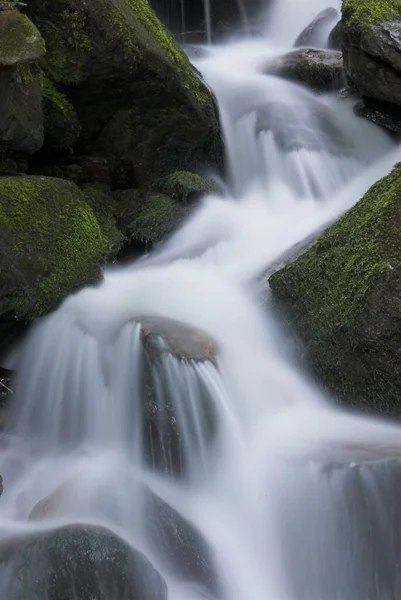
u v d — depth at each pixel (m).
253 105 8.30
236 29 12.76
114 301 5.26
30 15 6.23
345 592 3.92
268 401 4.70
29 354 5.00
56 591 3.37
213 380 4.45
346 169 7.75
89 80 6.51
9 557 3.46
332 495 3.97
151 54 6.62
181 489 4.35
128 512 3.94
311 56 9.30
